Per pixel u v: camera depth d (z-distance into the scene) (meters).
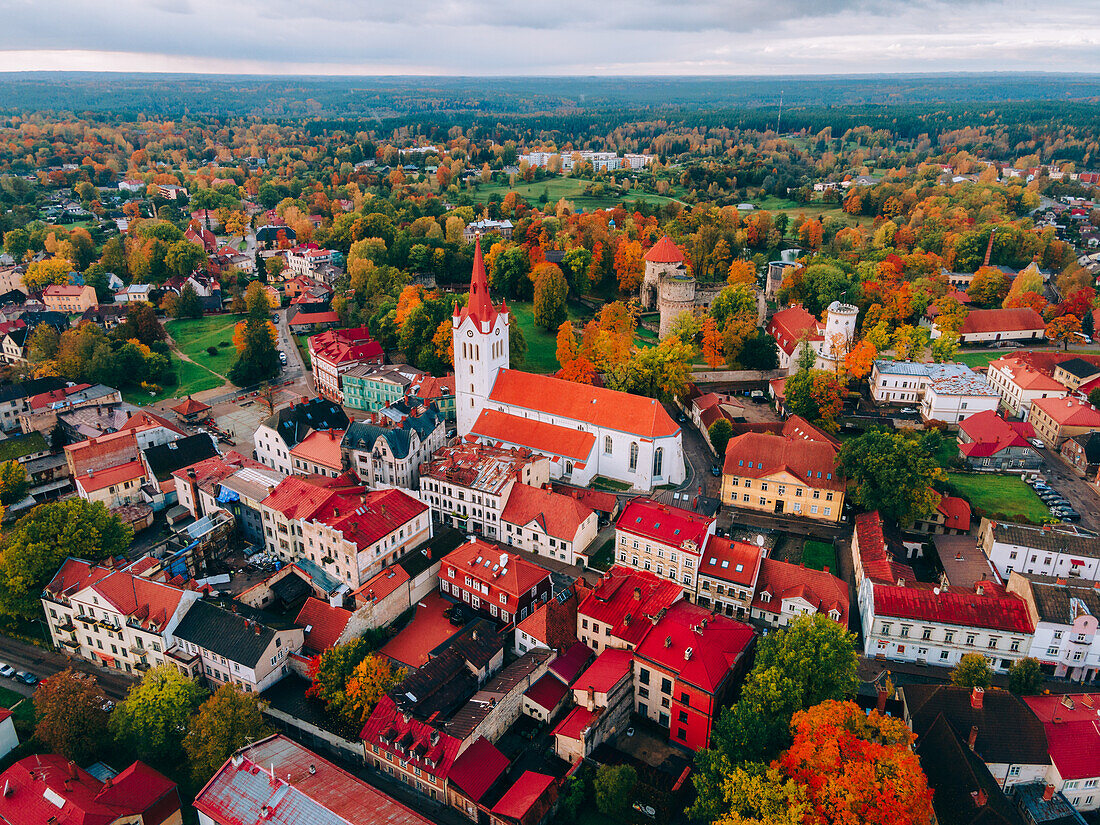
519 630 107.88
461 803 85.56
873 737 80.69
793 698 85.38
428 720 92.38
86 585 109.62
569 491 142.88
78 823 74.69
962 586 116.56
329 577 117.31
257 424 187.75
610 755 91.38
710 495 152.00
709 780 79.44
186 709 93.62
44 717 93.31
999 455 161.00
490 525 135.88
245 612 107.00
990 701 89.62
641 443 149.25
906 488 129.75
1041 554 118.69
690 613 103.25
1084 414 171.12
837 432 177.75
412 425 151.50
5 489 148.12
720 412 179.88
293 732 98.88
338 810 75.62
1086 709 90.50
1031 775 86.38
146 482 148.50
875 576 115.75
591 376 184.38
